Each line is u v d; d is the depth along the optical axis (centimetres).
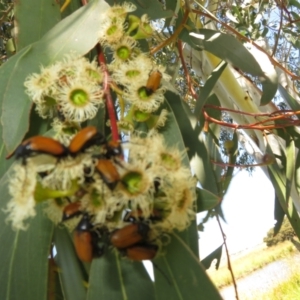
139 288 18
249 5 49
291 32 51
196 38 31
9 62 20
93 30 20
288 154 36
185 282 16
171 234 17
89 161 14
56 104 18
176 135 20
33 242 18
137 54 20
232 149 40
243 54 31
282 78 50
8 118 18
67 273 19
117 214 14
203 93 32
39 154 14
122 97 19
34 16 23
